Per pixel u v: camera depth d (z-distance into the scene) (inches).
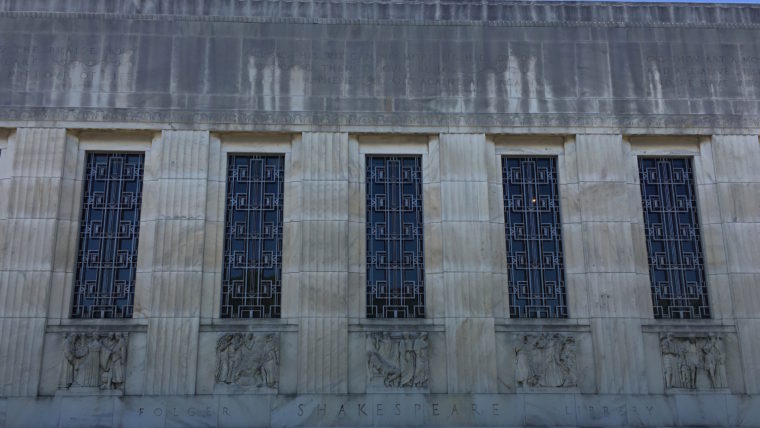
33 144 773.3
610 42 838.5
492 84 818.8
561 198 805.9
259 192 796.0
